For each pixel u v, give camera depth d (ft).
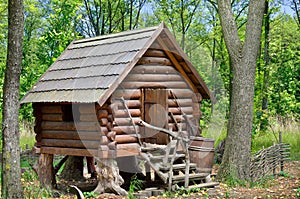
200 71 38.93
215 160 55.42
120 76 33.04
